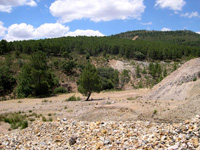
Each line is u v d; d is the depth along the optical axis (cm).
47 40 10150
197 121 752
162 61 9150
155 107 1511
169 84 2462
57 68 6450
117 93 3638
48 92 4000
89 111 1623
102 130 935
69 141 899
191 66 2445
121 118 1371
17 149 971
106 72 6131
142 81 6456
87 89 2684
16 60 6184
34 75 3625
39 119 1667
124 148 707
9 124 1584
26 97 3647
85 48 9538
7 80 4834
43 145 951
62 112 1911
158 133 766
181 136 667
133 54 9481
